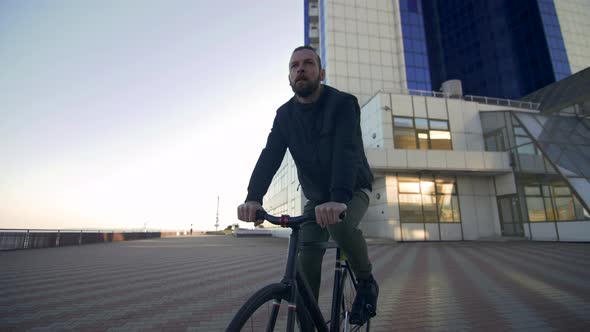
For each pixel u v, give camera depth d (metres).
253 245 18.98
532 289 5.23
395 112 20.77
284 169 35.47
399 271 7.34
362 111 23.22
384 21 32.34
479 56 50.44
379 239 18.61
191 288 5.59
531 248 13.02
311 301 1.35
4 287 5.74
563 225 16.08
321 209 1.16
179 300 4.67
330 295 3.63
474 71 50.66
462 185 20.48
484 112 21.81
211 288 5.59
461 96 23.31
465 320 3.56
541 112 22.16
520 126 19.20
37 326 3.45
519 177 18.83
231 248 16.08
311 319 1.36
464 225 19.91
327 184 1.73
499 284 5.68
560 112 21.36
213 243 21.38
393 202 19.23
